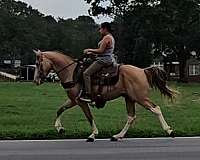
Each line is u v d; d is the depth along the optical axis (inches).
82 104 489.1
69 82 486.0
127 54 2522.1
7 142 467.8
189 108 840.9
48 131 514.6
